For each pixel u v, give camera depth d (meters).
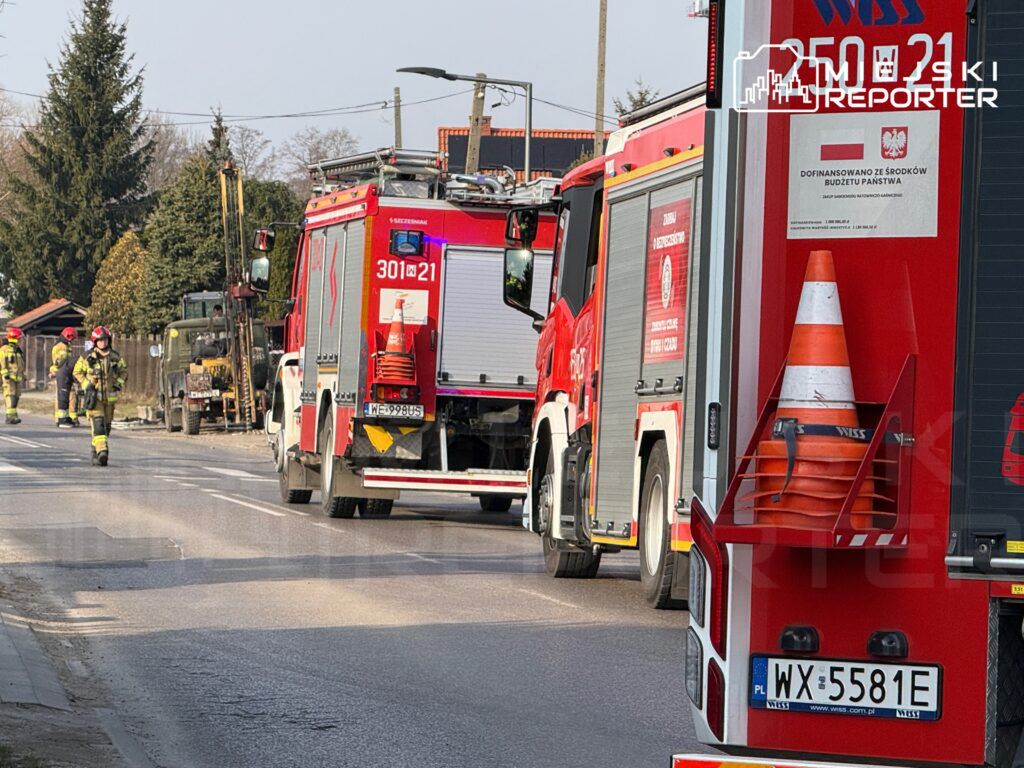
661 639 29.55
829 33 14.11
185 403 112.31
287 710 23.23
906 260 13.95
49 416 144.38
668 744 21.20
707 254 14.48
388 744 21.12
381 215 51.72
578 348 37.62
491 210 52.47
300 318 59.50
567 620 31.78
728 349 14.30
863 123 14.05
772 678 14.09
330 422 54.09
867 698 13.93
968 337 13.79
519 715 22.97
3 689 23.59
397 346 51.25
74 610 32.62
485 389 52.34
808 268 14.09
